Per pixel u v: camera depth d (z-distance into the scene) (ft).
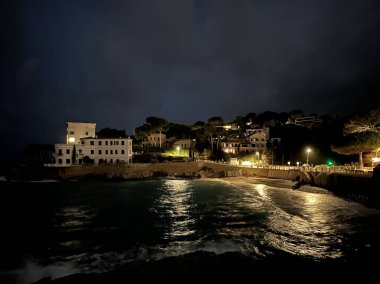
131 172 261.44
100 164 258.78
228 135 387.34
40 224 94.63
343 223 86.48
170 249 68.33
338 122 381.19
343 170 166.61
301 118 463.83
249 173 243.81
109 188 192.75
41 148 334.65
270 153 312.09
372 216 92.79
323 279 48.70
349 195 131.03
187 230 84.43
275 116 486.79
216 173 266.98
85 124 310.65
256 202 128.57
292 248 65.87
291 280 48.06
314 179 172.96
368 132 179.42
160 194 160.56
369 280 48.16
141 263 52.65
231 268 50.39
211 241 72.74
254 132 367.04
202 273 47.67
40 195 162.09
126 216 104.78
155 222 94.89
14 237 80.28
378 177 111.45
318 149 284.41
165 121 370.73
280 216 99.40
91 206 125.80
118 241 75.77
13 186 208.95
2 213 112.37
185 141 379.14
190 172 276.21
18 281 53.98
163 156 318.04
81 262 62.18
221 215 103.24
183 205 124.77
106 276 46.62
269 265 54.75
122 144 289.94
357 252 61.93
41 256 65.82
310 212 103.86
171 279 45.50
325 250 64.03
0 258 64.80
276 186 185.06
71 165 254.06
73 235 81.82
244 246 67.92
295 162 290.76
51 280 46.50
